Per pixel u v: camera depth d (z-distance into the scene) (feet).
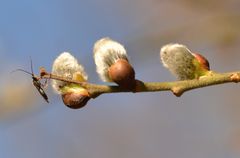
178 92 1.18
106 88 1.18
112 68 1.17
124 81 1.17
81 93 1.18
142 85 1.18
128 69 1.17
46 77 1.18
